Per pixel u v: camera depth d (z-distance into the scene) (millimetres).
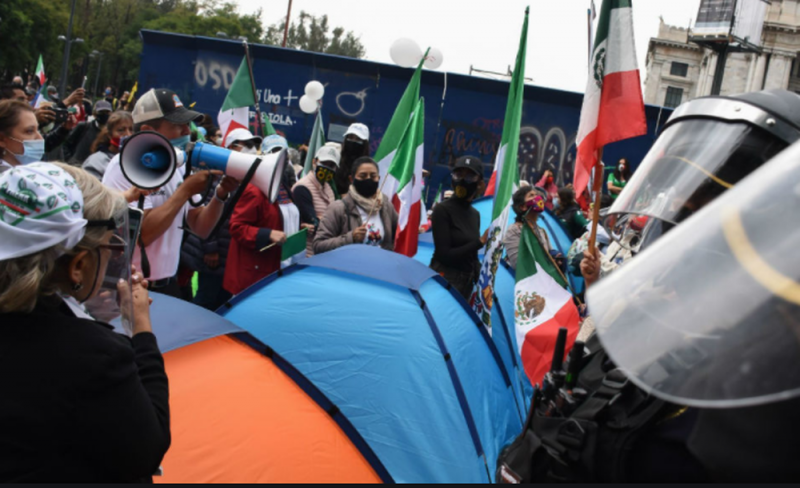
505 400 4312
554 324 4789
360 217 4953
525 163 16766
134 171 2707
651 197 1787
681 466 1222
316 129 10078
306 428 3094
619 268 1099
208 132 8594
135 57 65188
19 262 1428
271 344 3689
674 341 938
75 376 1425
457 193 5203
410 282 3965
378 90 17375
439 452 3494
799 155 1015
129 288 1766
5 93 7156
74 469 1438
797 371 839
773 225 958
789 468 1039
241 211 4422
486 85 16875
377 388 3580
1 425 1362
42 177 1462
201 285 4852
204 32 67750
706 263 987
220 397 3035
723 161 1695
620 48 3221
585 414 1405
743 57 34125
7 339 1420
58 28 48812
